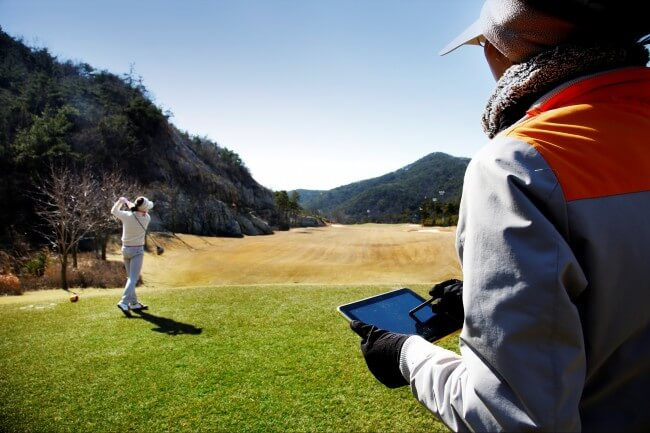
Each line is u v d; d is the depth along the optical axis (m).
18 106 32.31
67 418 2.63
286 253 29.50
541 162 0.59
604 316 0.58
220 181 52.72
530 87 0.71
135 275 5.47
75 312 5.48
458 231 0.72
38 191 25.19
